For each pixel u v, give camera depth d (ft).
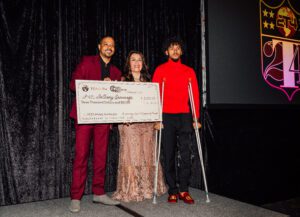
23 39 9.12
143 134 9.53
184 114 9.24
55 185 9.53
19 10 9.09
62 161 9.62
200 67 11.96
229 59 11.91
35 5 9.32
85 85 8.35
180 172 9.29
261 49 12.71
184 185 9.23
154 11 11.54
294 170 13.87
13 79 8.96
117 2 10.76
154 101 9.05
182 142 9.29
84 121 8.18
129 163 9.30
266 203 13.00
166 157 9.15
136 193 9.23
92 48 10.19
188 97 9.60
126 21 10.91
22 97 9.07
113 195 9.46
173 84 9.19
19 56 9.05
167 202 9.10
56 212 8.18
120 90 8.73
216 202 9.12
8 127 8.88
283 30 13.42
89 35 10.16
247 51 12.35
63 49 9.71
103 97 8.51
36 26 9.32
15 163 8.96
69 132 9.75
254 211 8.25
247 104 12.20
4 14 8.89
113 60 10.56
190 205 8.79
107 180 10.42
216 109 11.60
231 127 12.28
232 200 9.39
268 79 12.81
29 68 9.18
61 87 9.62
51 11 9.58
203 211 8.20
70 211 8.23
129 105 8.76
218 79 11.62
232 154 12.26
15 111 8.97
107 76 9.07
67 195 9.72
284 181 13.55
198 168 11.72
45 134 9.37
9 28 8.95
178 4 12.14
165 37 11.72
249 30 12.46
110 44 8.79
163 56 11.62
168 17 11.85
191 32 12.23
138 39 11.12
